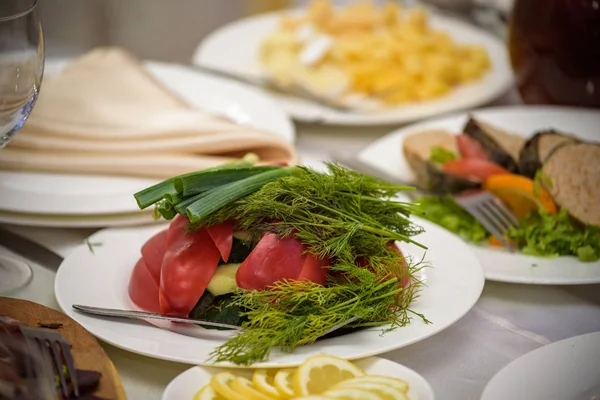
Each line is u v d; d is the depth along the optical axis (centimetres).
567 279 87
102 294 82
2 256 91
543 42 116
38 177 102
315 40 139
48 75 122
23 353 71
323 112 124
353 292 79
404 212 86
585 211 94
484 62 143
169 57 214
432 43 142
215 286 80
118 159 102
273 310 77
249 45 150
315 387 71
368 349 75
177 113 111
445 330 83
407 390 71
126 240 90
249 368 74
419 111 125
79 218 94
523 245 95
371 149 113
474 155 107
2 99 80
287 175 83
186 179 80
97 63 121
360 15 152
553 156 99
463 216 99
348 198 84
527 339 83
